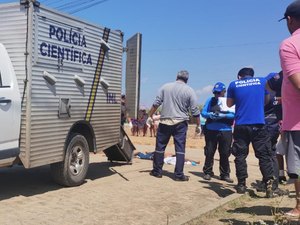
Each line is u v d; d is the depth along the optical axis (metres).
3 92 3.85
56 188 4.55
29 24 4.00
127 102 7.24
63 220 3.43
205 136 5.46
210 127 5.37
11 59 4.06
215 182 5.30
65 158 4.50
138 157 7.21
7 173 5.36
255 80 4.41
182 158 5.28
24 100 4.02
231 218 3.53
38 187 4.57
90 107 4.93
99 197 4.22
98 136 5.12
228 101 4.55
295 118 2.81
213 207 3.88
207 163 5.46
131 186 4.80
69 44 4.54
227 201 4.12
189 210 3.93
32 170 5.58
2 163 3.84
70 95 4.57
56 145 4.37
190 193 4.61
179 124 5.27
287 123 2.86
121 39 5.57
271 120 4.69
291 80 2.70
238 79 4.52
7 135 3.88
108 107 5.33
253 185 4.92
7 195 4.17
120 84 5.58
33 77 4.05
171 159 6.66
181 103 5.27
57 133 4.38
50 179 5.01
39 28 4.11
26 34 4.01
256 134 4.40
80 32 4.72
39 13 4.11
